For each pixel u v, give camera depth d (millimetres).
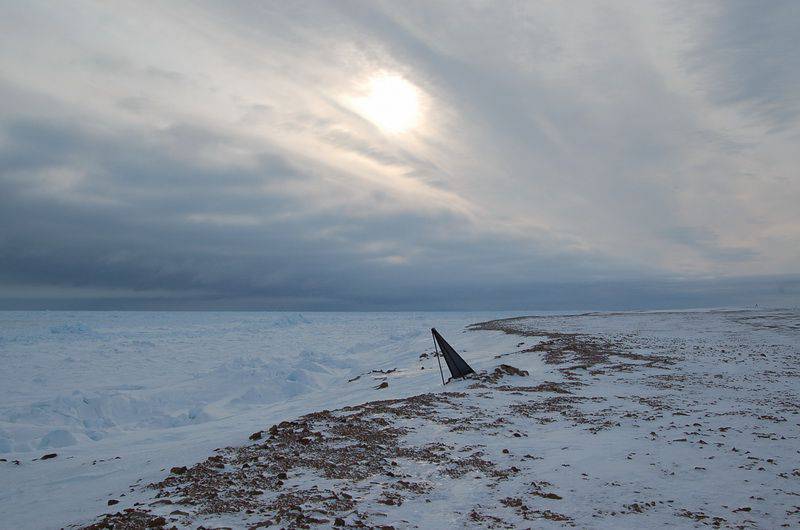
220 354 40594
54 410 19281
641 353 26484
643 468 7969
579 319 65000
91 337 57906
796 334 36812
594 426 11336
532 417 12320
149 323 97625
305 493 6457
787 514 6062
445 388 17047
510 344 33094
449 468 7840
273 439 9609
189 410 20047
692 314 66750
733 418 12266
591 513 5953
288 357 36000
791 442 9867
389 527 5289
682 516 5914
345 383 23016
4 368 32031
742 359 24172
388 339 48188
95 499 7000
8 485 8562
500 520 5641
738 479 7457
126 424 18281
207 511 5738
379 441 9484
